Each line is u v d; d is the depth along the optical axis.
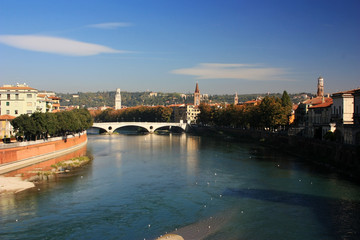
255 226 56.47
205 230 55.03
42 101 174.25
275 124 176.25
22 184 83.75
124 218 60.72
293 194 74.44
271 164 112.06
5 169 98.25
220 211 64.12
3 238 52.28
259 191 77.56
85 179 91.25
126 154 142.88
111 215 62.28
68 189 80.44
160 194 76.19
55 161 118.88
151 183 86.81
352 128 100.62
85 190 79.62
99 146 176.38
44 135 137.25
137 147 170.88
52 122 131.38
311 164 110.31
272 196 73.31
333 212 62.59
